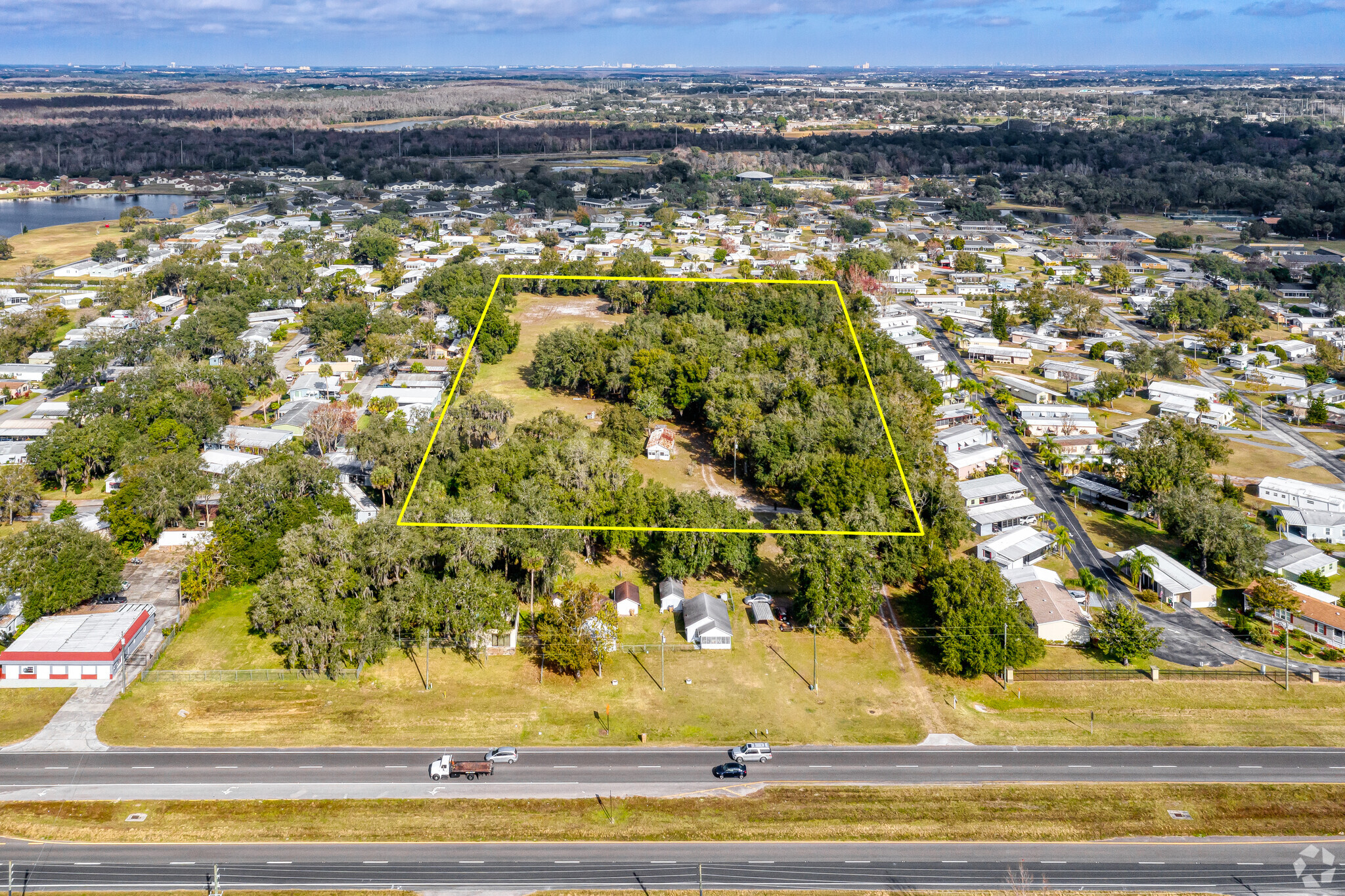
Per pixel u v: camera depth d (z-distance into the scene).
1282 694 122.94
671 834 98.12
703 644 133.25
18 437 199.38
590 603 129.00
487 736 114.00
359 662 127.56
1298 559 154.25
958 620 127.38
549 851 95.69
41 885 90.06
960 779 107.44
